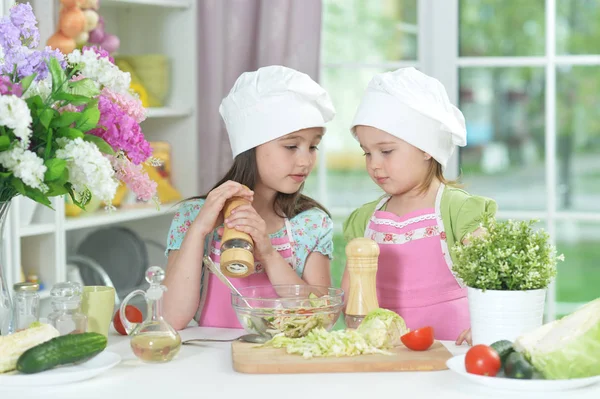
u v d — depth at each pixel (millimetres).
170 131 3457
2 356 1447
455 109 2064
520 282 1552
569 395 1353
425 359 1511
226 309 2094
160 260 3510
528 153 9242
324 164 3758
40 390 1417
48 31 2824
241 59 3355
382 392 1381
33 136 1551
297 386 1418
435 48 3455
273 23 3293
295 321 1647
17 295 1625
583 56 3340
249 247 1825
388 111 1969
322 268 2168
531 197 9406
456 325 2033
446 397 1354
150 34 3463
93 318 1690
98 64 1646
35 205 2762
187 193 3453
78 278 2998
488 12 5816
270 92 2021
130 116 1704
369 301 1744
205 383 1445
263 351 1580
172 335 1580
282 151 2033
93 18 2945
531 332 1441
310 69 3301
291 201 2170
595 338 1379
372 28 3807
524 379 1375
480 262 1574
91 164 1497
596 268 10797
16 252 2641
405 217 2084
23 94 1562
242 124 2061
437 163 2082
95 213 3064
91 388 1426
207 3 3361
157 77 3357
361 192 4102
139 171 1739
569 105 8453
